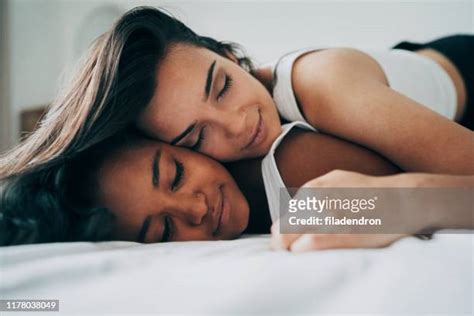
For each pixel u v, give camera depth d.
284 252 0.33
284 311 0.25
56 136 0.51
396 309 0.24
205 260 0.33
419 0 0.81
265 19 0.83
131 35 0.50
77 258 0.33
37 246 0.38
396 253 0.30
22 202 0.46
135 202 0.46
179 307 0.26
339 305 0.25
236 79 0.52
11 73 0.98
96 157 0.48
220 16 0.82
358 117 0.49
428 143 0.46
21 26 1.00
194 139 0.50
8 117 0.95
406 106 0.48
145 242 0.46
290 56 0.60
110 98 0.49
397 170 0.49
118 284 0.29
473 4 0.82
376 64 0.60
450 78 0.72
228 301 0.26
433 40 0.81
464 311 0.24
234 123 0.50
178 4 0.81
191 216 0.46
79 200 0.47
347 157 0.49
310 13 0.82
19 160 0.52
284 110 0.58
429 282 0.26
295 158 0.49
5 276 0.31
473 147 0.44
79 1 0.93
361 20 0.82
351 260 0.29
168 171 0.47
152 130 0.50
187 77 0.49
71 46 0.94
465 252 0.29
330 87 0.52
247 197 0.52
